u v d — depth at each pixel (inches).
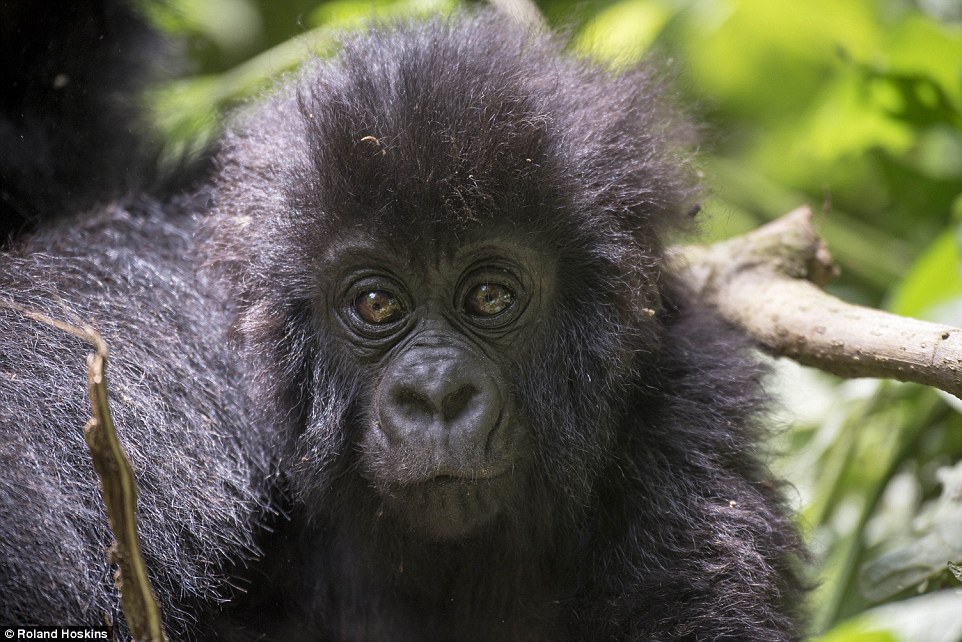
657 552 322.0
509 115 299.4
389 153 291.6
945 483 363.6
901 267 511.5
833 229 523.8
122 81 391.2
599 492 324.5
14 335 317.1
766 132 599.5
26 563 288.5
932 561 351.9
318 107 309.1
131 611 222.5
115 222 351.9
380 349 304.2
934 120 455.8
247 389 322.0
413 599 335.0
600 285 309.4
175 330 328.2
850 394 435.2
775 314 339.6
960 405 393.4
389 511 311.0
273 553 332.5
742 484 328.8
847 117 492.7
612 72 347.3
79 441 305.1
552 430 310.0
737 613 316.5
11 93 368.5
